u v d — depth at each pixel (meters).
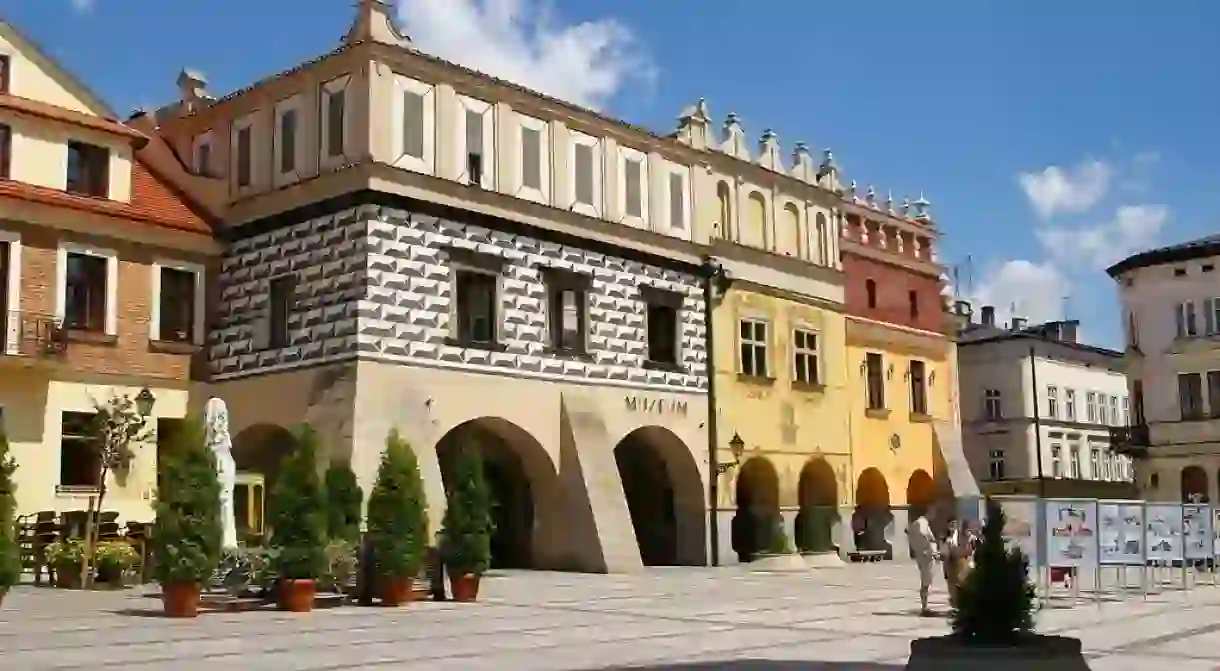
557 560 35.72
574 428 36.22
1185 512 30.00
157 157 38.03
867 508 50.09
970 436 70.12
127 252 34.34
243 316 35.31
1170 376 58.75
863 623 21.84
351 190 32.72
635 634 19.73
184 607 21.73
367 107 32.84
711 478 41.66
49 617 21.53
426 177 33.69
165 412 34.69
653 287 40.62
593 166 39.16
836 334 48.22
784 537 40.28
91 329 33.28
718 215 44.06
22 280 31.92
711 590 29.61
